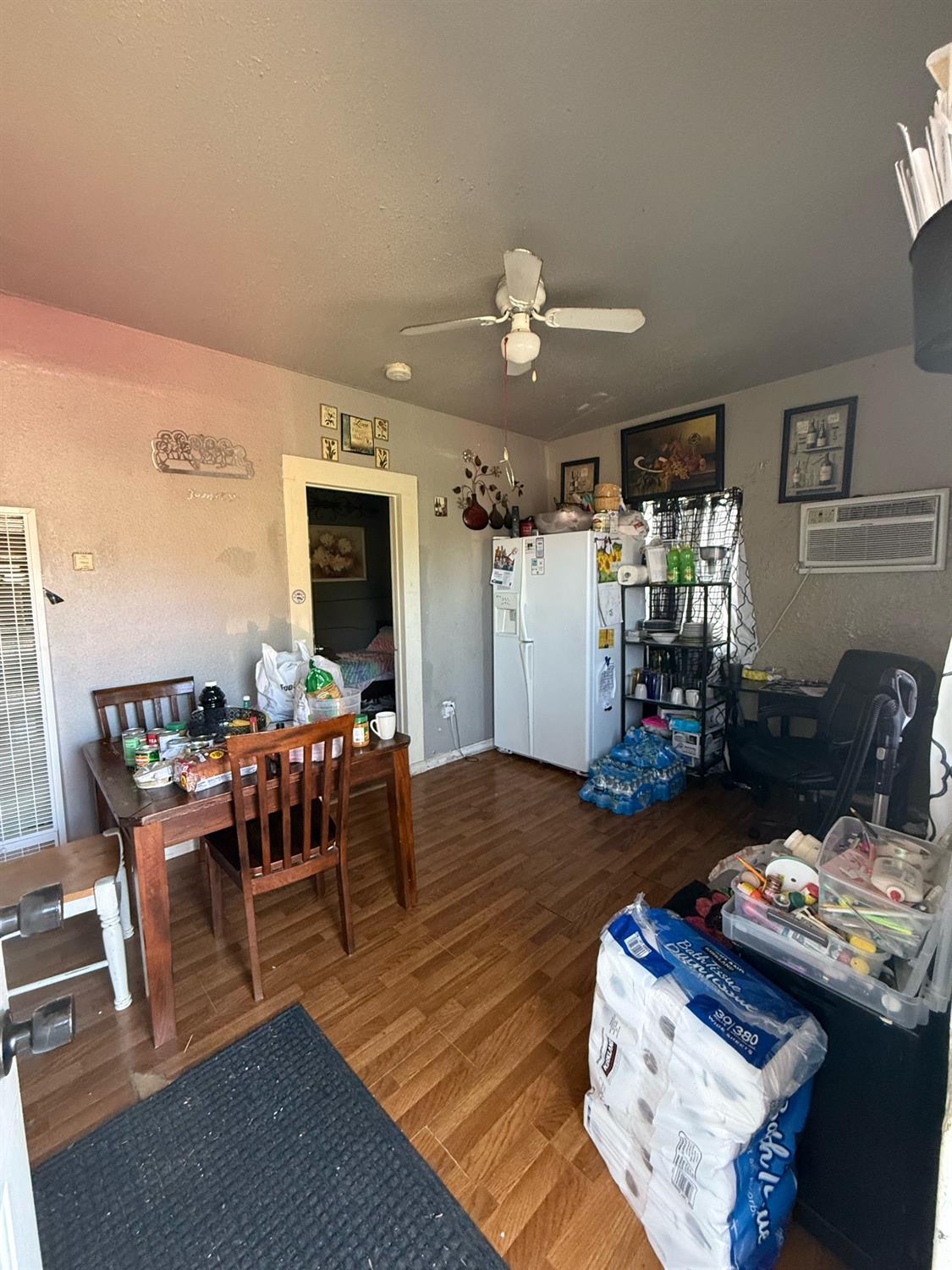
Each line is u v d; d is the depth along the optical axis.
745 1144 0.92
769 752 2.70
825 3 1.02
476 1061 1.46
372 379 2.97
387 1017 1.61
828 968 1.03
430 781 3.50
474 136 1.33
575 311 1.80
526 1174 1.18
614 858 2.50
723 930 1.25
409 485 3.43
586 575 3.27
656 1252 1.03
